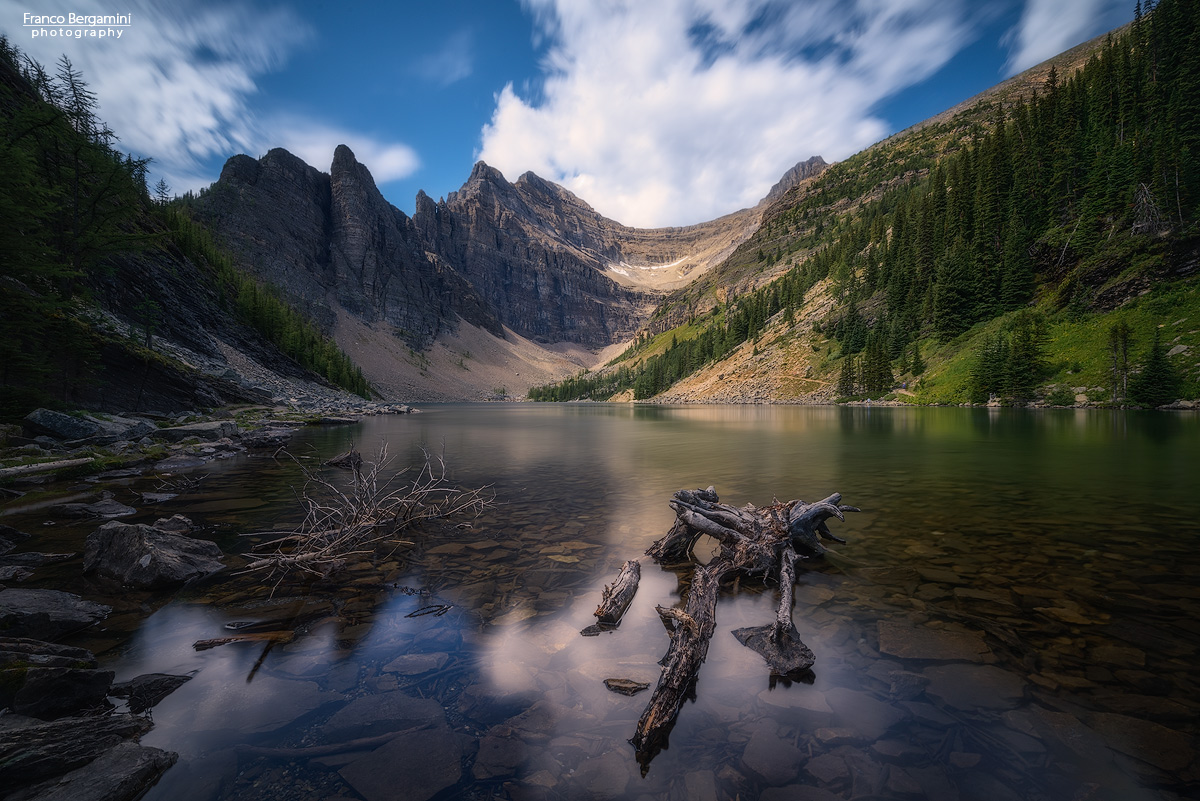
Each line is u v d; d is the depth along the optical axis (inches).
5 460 580.4
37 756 123.6
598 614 223.9
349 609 237.1
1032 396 2447.1
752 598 250.1
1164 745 130.6
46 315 914.1
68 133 1354.6
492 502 502.0
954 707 151.3
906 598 242.1
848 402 3553.2
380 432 1497.3
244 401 1779.0
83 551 323.3
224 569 294.4
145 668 181.2
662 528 396.8
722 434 1412.4
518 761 134.3
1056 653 183.8
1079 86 4224.9
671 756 134.6
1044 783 120.2
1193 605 228.2
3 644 172.1
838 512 324.2
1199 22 3196.4
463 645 199.9
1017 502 472.4
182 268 2662.4
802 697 159.8
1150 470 649.0
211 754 136.9
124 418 905.5
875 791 119.4
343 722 150.9
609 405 6392.7
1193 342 2027.6
